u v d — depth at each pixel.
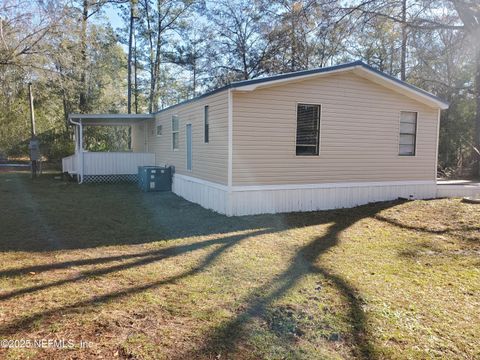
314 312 3.22
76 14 15.42
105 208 8.55
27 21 13.23
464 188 10.15
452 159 18.34
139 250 5.16
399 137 9.29
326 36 15.77
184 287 3.76
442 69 18.52
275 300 3.46
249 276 4.11
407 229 6.50
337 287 3.80
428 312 3.26
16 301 3.34
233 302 3.40
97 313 3.12
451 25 14.59
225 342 2.72
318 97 8.20
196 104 9.34
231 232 6.26
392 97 9.06
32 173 15.13
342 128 8.54
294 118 8.00
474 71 16.81
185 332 2.85
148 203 9.35
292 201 8.12
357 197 8.84
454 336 2.86
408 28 15.71
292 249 5.24
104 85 23.94
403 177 9.44
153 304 3.33
